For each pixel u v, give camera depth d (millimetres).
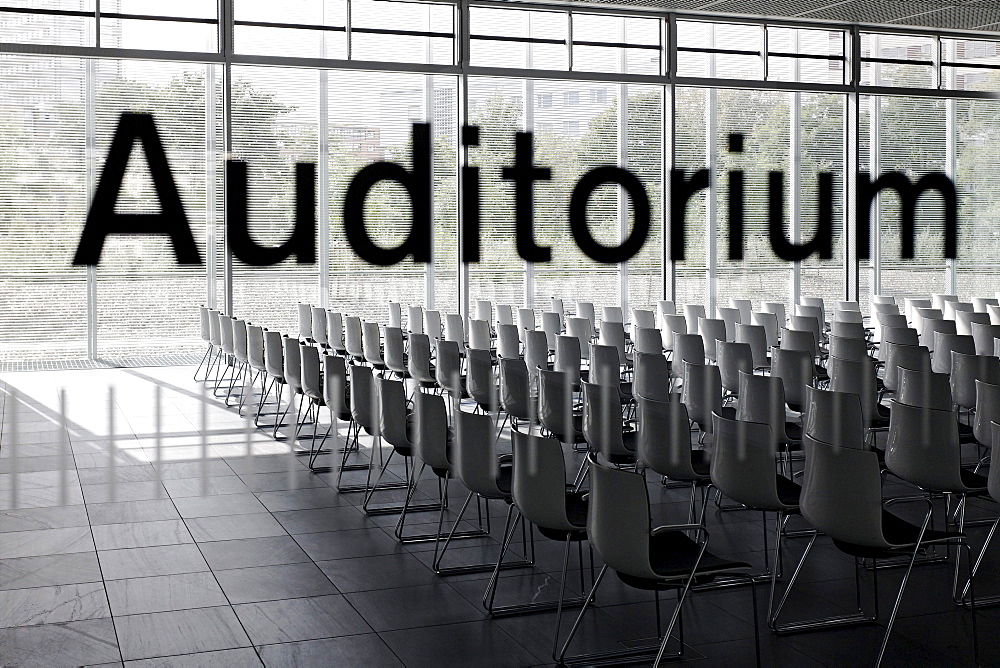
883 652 3811
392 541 5551
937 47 14633
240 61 11898
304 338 11133
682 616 4410
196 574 4969
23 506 6266
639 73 13352
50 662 3906
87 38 11398
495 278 13398
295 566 5105
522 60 12961
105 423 9109
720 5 12797
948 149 15312
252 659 3947
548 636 4199
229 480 6996
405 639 4156
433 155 13062
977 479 4672
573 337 8461
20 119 12062
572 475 6996
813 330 10367
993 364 6465
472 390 7477
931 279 15352
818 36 14086
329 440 8383
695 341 8258
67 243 12383
